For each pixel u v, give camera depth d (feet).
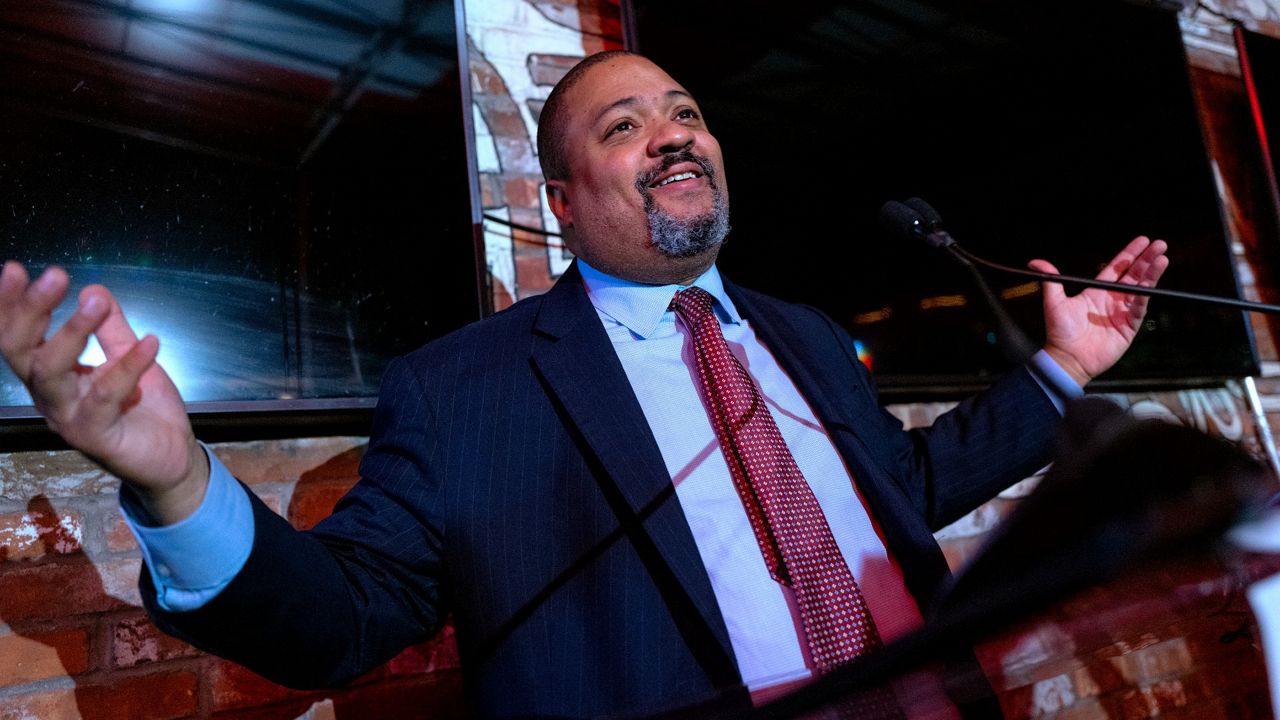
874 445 3.59
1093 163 6.71
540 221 5.31
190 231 4.02
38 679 3.62
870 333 5.51
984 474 3.83
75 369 1.99
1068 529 1.58
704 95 5.43
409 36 4.80
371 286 4.37
